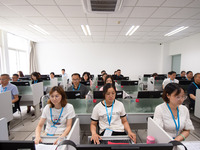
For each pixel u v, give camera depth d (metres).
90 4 2.36
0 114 1.81
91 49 6.82
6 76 2.35
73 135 0.88
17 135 2.19
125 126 1.38
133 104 1.74
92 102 1.70
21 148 0.57
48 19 3.30
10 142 0.57
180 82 3.32
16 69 5.59
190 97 2.52
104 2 2.28
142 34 4.84
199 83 2.50
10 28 4.16
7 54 4.66
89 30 4.30
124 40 6.01
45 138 1.13
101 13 2.77
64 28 4.09
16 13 2.93
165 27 3.95
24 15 3.04
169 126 1.13
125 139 1.03
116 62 6.90
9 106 1.97
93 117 1.42
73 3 2.42
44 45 6.68
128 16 3.04
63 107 1.44
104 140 1.02
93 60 6.87
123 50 6.85
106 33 4.70
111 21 3.40
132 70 6.94
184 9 2.66
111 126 1.36
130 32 4.59
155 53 6.89
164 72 6.76
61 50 6.76
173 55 6.57
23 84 2.69
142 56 6.89
